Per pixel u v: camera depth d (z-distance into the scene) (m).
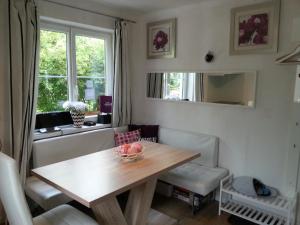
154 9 3.21
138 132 3.27
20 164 2.40
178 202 2.86
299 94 2.28
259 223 2.34
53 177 1.75
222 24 2.75
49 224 1.67
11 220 1.58
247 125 2.68
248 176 2.67
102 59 3.45
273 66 2.46
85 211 2.62
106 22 3.21
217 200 2.90
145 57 3.52
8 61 2.32
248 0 2.55
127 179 1.72
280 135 2.47
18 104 2.35
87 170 1.88
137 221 2.12
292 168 2.38
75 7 2.85
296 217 2.38
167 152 2.37
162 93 3.38
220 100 2.84
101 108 3.36
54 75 2.96
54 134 2.78
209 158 2.90
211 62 2.89
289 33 2.34
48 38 2.87
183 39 3.11
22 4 2.33
